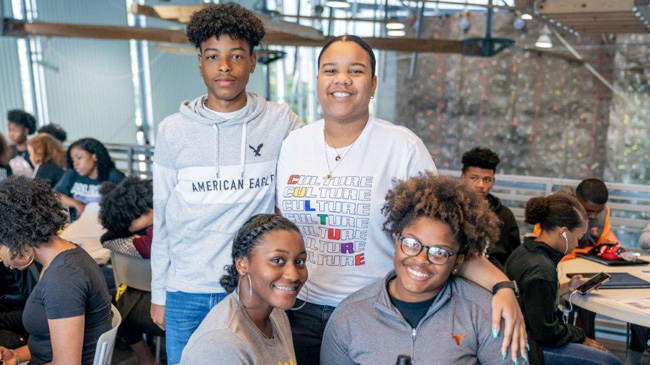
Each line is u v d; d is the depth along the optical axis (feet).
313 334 6.06
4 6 26.11
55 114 29.27
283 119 6.33
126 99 32.89
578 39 29.01
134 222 9.42
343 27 31.83
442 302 5.09
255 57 6.32
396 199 5.09
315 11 24.79
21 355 7.07
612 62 28.58
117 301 9.67
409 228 4.98
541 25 29.84
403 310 5.24
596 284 8.23
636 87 28.04
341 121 5.72
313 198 5.84
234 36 5.87
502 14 30.63
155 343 11.58
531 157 31.14
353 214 5.71
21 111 18.39
